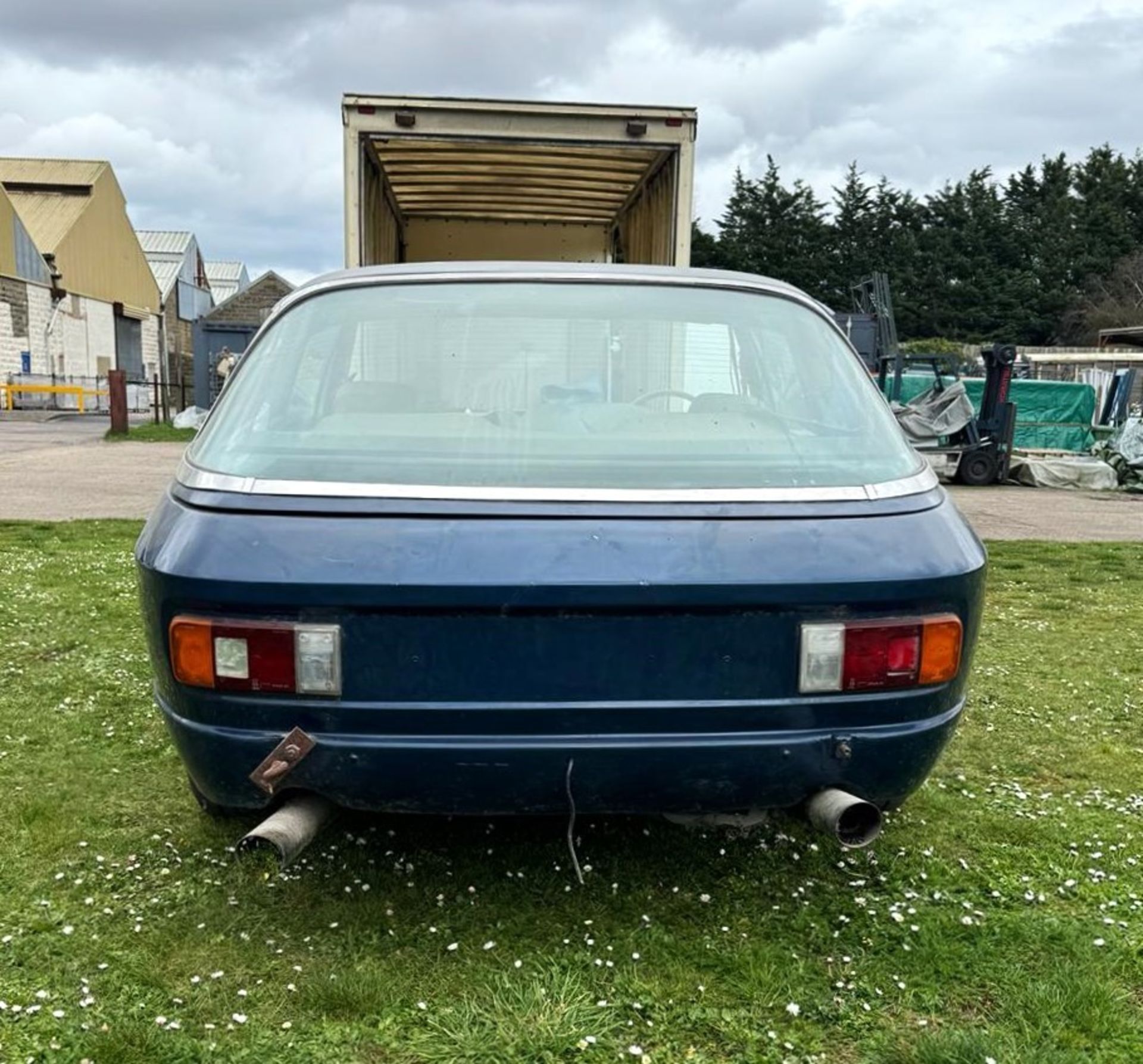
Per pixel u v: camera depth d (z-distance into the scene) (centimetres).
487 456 259
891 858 318
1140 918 285
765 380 307
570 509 240
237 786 239
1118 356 2692
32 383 3431
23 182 4125
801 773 240
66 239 3878
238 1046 225
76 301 3972
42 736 409
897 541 244
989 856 322
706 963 260
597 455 262
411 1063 222
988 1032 233
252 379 294
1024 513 1315
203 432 286
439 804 240
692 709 233
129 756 390
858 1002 245
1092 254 7200
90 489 1266
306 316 310
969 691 490
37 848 313
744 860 314
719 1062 223
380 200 911
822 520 246
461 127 800
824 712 238
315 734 231
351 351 297
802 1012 240
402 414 281
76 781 365
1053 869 313
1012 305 7038
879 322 1923
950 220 7444
